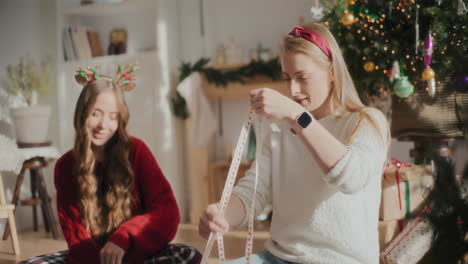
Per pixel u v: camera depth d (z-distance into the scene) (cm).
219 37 428
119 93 173
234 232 354
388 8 259
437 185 95
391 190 221
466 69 101
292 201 128
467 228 93
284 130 134
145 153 185
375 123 118
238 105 425
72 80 433
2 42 402
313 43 123
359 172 105
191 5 432
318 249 121
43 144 367
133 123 421
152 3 417
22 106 393
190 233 365
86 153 169
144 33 444
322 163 106
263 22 412
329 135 106
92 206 171
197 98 404
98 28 456
